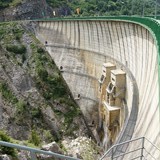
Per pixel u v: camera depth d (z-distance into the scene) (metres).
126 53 76.38
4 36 108.62
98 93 92.44
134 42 70.50
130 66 72.56
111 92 76.25
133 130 46.56
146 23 62.22
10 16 136.75
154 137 32.59
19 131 74.38
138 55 66.62
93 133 89.12
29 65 99.94
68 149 68.25
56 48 113.06
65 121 84.50
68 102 91.00
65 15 172.75
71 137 79.62
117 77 74.31
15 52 103.31
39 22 121.94
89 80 97.69
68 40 108.81
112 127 76.25
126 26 75.69
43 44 114.25
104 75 83.88
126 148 39.75
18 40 107.81
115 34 83.38
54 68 100.75
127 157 35.28
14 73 94.81
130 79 68.12
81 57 102.44
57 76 97.19
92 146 71.44
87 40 99.62
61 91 93.69
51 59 104.06
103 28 89.69
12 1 143.38
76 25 104.56
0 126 73.38
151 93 45.19
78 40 104.31
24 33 110.88
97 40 94.00
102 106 85.00
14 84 91.56
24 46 106.00
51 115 84.75
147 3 160.25
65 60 108.00
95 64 95.06
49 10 160.88
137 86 61.81
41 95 90.31
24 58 102.31
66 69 106.06
